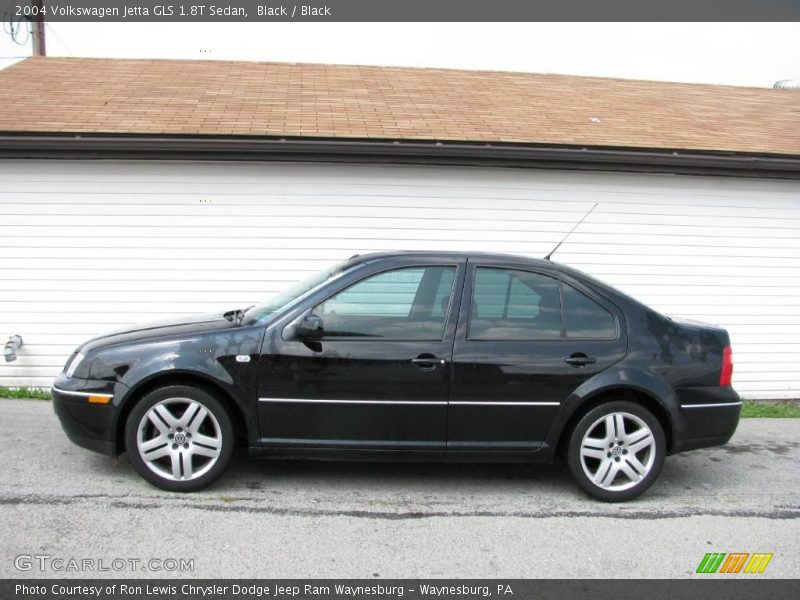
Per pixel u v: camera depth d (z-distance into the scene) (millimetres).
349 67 11289
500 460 4684
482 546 3973
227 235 7863
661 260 8523
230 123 7938
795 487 5227
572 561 3838
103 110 8188
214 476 4543
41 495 4395
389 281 4684
